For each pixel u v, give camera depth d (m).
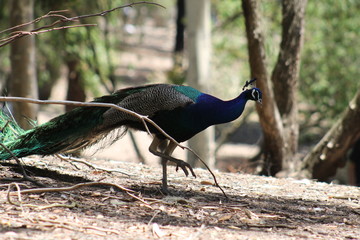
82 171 8.73
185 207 6.97
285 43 13.28
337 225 6.68
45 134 7.80
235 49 20.59
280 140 13.19
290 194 8.54
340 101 18.92
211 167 16.09
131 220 6.15
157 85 7.64
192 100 7.45
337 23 18.75
